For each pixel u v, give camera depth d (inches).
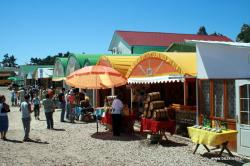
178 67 542.3
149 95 534.6
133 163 408.5
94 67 633.0
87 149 497.0
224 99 466.6
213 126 484.4
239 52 438.0
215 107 485.7
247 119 426.9
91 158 439.8
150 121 526.0
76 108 844.6
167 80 566.9
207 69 494.9
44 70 1790.1
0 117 580.1
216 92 483.2
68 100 826.8
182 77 533.6
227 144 431.2
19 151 490.9
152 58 618.5
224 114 466.3
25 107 570.9
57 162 422.0
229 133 405.4
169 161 411.5
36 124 781.9
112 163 410.6
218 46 471.2
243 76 432.1
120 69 783.1
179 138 551.8
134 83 686.5
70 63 1138.7
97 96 942.4
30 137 603.8
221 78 469.4
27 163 420.2
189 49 853.8
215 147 469.1
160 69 596.7
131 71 696.4
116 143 534.6
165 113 513.7
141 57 654.5
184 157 428.1
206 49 495.2
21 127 746.8
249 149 421.4
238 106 437.4
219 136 398.9
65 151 487.2
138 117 730.2
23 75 2501.2
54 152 482.0
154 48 1259.2
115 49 1363.2
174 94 735.1
